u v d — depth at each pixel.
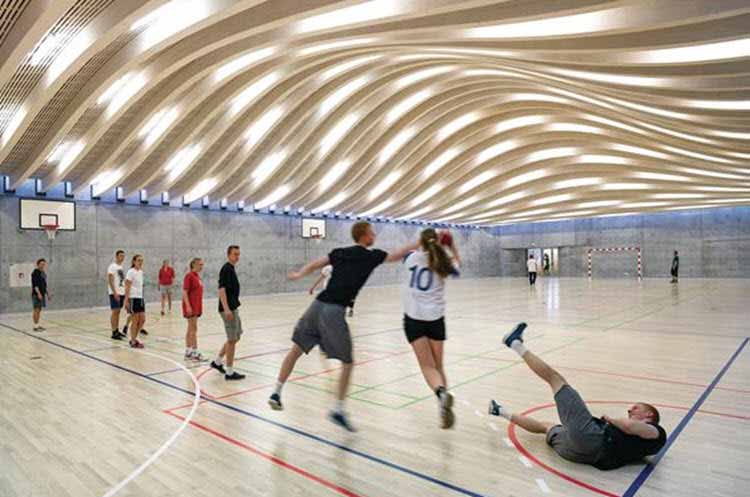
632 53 9.81
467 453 4.54
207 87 12.81
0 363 9.04
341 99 16.16
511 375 7.56
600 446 4.08
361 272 4.86
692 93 11.72
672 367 7.89
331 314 4.76
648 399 6.17
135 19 7.93
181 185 21.09
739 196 28.73
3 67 9.27
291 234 27.39
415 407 6.00
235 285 7.50
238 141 16.88
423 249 4.96
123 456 4.61
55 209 19.20
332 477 4.09
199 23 8.44
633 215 36.75
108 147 16.28
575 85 12.84
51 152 15.84
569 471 4.11
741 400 6.09
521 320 13.91
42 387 7.20
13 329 14.05
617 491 3.75
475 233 42.00
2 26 8.43
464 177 26.50
